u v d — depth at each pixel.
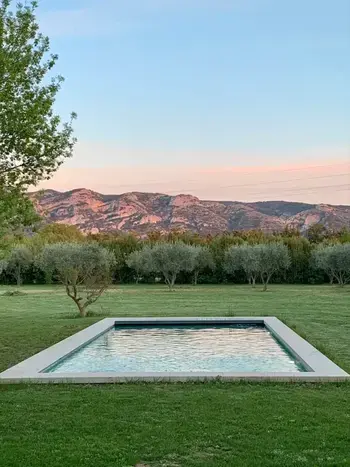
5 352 12.16
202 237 69.19
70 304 29.47
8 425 6.08
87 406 6.92
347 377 8.38
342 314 20.62
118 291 41.34
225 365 11.54
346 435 5.63
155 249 45.25
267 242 53.62
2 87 10.27
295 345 12.07
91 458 4.98
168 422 6.16
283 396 7.44
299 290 41.72
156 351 13.53
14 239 13.08
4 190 11.12
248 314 20.97
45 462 4.88
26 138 10.63
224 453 5.14
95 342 14.34
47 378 8.50
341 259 45.34
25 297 36.06
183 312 22.44
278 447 5.28
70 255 38.81
